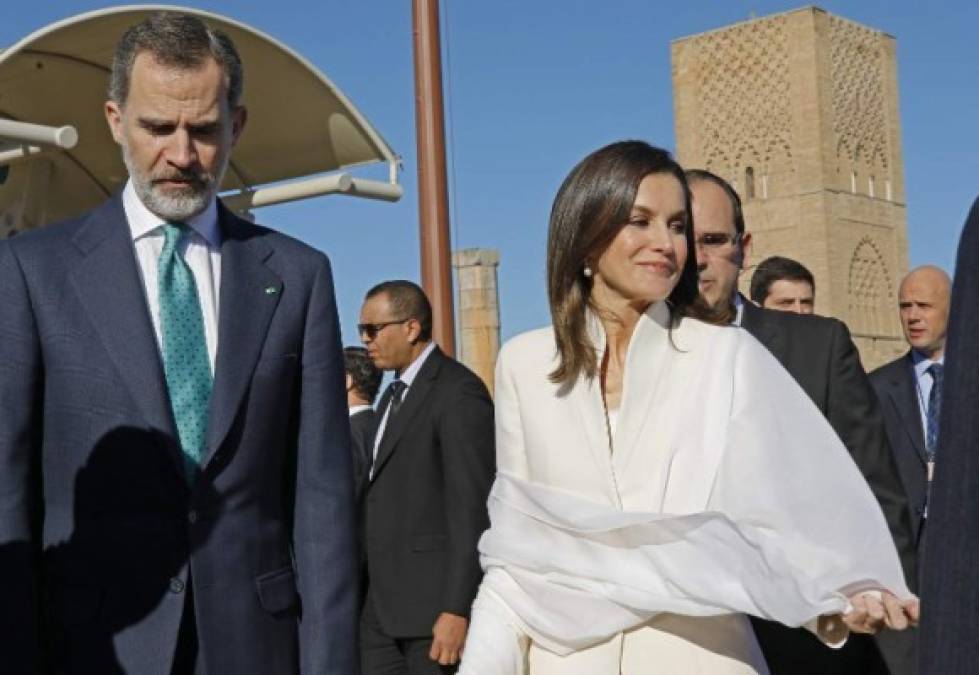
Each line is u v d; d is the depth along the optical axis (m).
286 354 3.60
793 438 3.49
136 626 3.37
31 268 3.47
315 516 3.59
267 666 3.48
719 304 4.73
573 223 3.70
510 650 3.67
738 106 46.75
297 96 7.46
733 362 3.58
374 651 6.85
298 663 3.55
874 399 4.66
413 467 6.79
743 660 3.53
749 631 3.60
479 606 3.74
